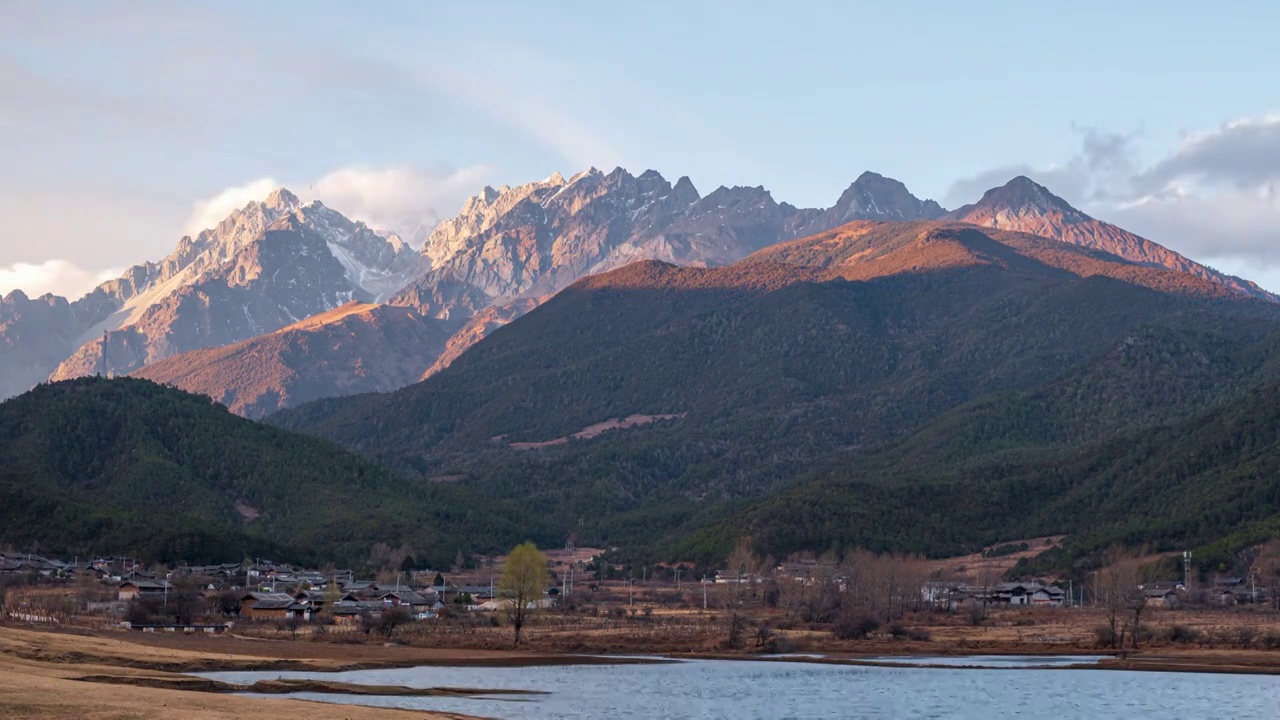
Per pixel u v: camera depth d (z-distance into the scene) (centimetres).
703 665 18438
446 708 13325
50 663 14212
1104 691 15500
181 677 14225
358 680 15775
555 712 13312
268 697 13262
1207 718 13462
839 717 13388
